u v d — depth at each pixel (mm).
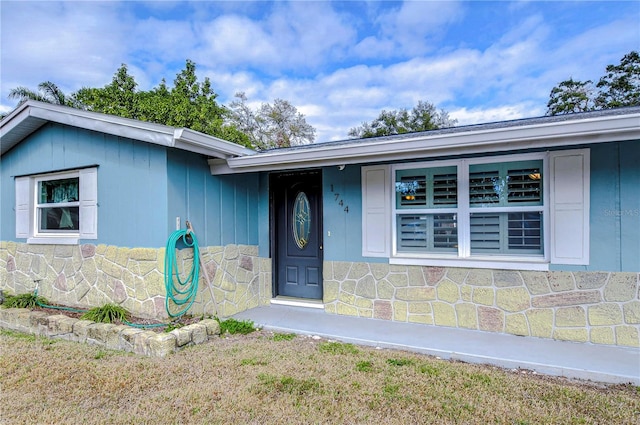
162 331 3973
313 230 5652
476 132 3527
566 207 3854
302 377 3035
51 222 5910
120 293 4809
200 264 4809
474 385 2881
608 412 2445
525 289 4039
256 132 23250
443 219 4555
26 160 6062
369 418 2398
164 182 4438
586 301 3771
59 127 5562
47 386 2943
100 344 3938
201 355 3553
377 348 3861
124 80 16844
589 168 3760
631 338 3604
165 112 15984
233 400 2650
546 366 3199
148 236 4574
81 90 16609
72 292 5375
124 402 2678
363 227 4941
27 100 5348
